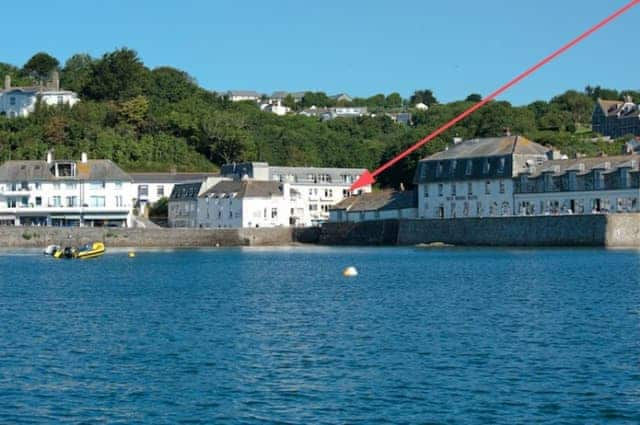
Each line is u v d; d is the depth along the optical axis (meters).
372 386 60.66
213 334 80.94
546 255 175.12
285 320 89.25
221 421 53.59
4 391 60.22
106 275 147.75
